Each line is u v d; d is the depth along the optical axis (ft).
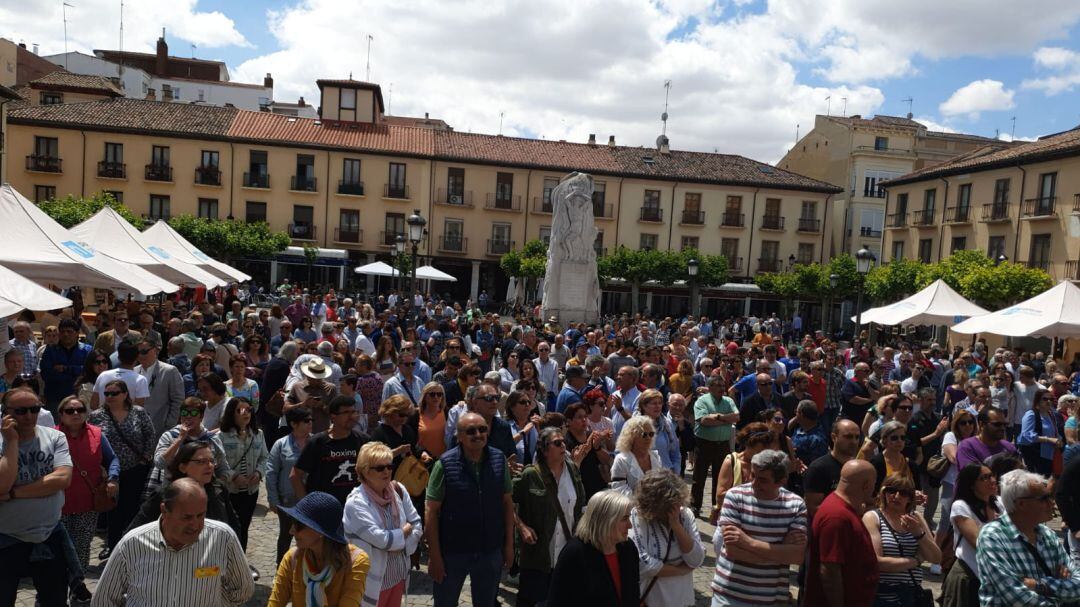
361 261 159.33
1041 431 29.04
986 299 95.71
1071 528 18.44
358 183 157.17
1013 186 117.91
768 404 29.66
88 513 18.34
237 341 44.19
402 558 15.19
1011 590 14.33
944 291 57.62
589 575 12.56
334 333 38.63
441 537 16.51
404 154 157.89
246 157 152.87
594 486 20.06
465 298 166.91
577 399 25.98
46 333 32.30
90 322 52.39
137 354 25.39
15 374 24.94
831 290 139.03
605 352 43.34
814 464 19.11
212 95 217.56
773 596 15.35
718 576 15.80
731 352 45.47
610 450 23.29
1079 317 43.62
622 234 167.32
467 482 16.55
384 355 32.89
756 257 170.50
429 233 159.74
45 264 35.09
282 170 154.40
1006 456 17.62
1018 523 14.88
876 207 177.06
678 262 145.28
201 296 71.77
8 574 15.05
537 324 62.18
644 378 29.40
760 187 169.89
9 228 35.65
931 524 27.25
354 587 12.35
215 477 17.90
